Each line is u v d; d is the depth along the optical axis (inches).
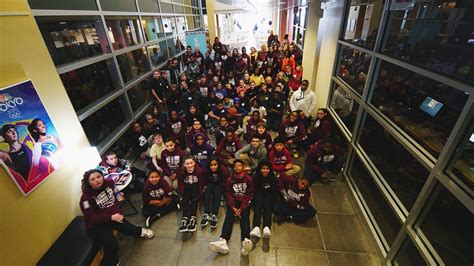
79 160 92.4
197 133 132.0
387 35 87.4
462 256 56.2
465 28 53.6
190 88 201.6
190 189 107.5
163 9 231.8
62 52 97.4
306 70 212.8
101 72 125.3
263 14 633.6
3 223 63.7
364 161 99.7
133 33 164.2
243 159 125.9
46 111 77.4
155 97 183.0
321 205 109.0
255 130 141.2
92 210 81.9
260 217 97.5
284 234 95.5
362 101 103.1
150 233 96.0
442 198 60.4
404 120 77.7
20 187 67.4
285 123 144.3
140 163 143.0
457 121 52.6
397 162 82.6
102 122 124.7
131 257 89.3
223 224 94.0
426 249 62.6
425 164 63.4
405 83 77.5
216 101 189.8
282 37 474.6
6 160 64.0
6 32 65.6
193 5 367.2
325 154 116.2
